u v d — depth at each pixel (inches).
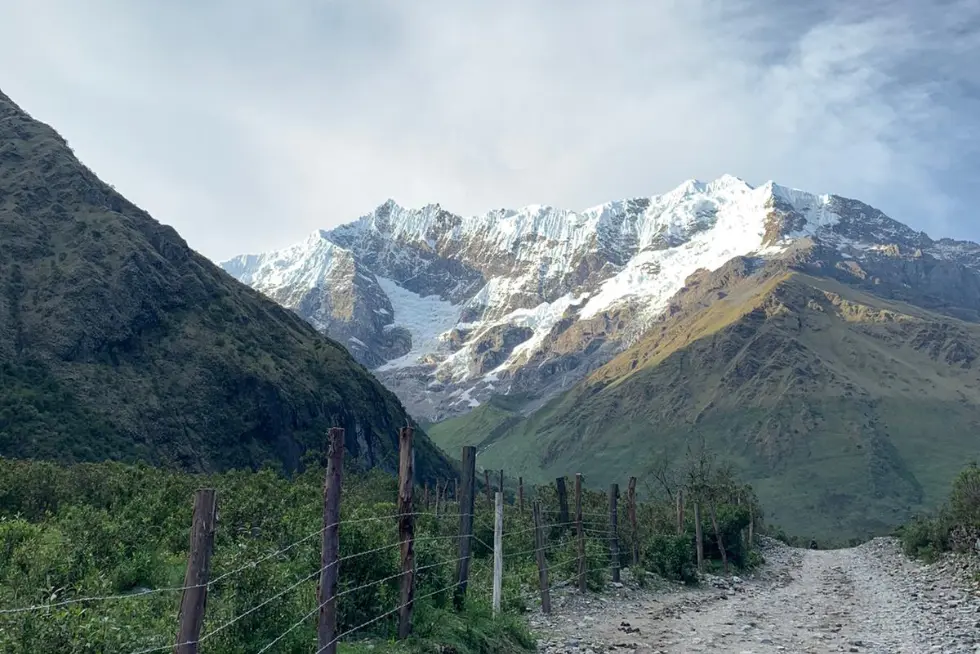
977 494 1877.5
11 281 4635.8
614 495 1499.8
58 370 4163.4
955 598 1307.8
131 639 508.1
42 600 558.6
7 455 3270.2
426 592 786.8
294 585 631.8
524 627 867.4
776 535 5172.2
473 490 852.6
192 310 5570.9
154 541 1140.5
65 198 5644.7
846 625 1058.1
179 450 4254.4
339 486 564.1
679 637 945.5
